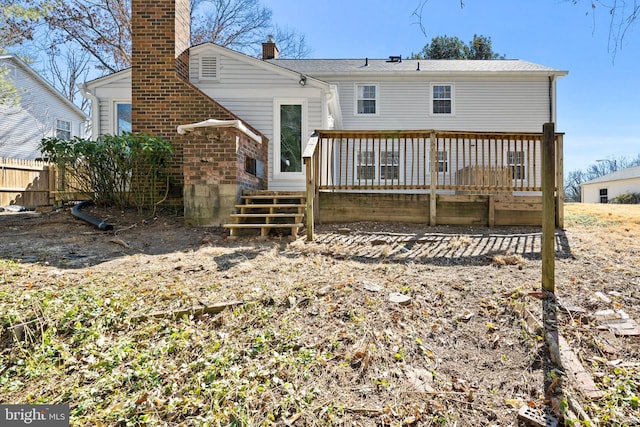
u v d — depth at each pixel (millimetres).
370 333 2320
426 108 12875
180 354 2213
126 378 2029
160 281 3139
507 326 2396
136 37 7363
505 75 12609
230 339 2322
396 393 1874
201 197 5520
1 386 2012
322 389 1911
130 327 2473
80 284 3023
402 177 11523
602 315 2453
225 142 5523
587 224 5590
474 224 5684
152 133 7301
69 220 5680
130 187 6301
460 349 2203
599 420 1658
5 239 4520
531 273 3312
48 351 2242
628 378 1898
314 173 5715
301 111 8258
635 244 4277
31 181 8883
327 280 3105
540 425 1645
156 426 1730
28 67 14312
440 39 20438
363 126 12953
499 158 11906
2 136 13578
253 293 2846
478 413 1739
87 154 6039
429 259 3877
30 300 2621
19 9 10906
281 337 2311
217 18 18203
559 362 2027
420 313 2551
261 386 1928
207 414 1787
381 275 3291
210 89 8281
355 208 5832
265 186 7738
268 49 14984
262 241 4734
